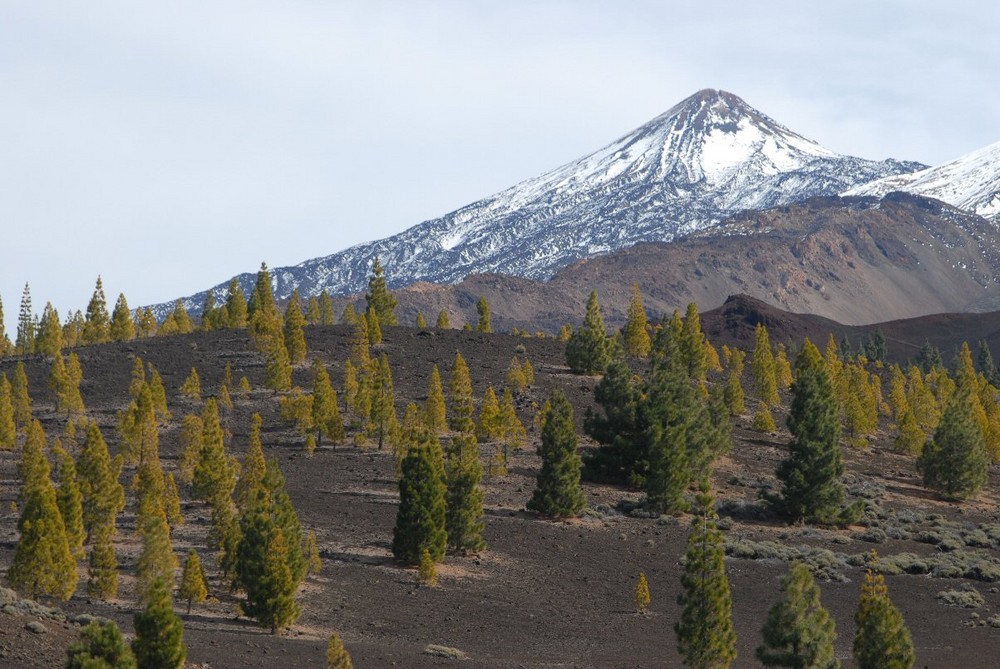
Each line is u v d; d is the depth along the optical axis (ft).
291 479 376.48
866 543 364.17
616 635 250.78
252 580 225.15
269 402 487.61
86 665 144.15
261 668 190.19
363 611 248.52
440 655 217.36
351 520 331.16
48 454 396.37
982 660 240.32
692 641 205.26
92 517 277.44
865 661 199.82
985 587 314.76
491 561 304.91
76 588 235.81
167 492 304.71
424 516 289.74
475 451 313.53
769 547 340.59
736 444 481.46
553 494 353.51
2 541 270.46
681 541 343.46
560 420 355.77
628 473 404.57
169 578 230.27
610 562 315.17
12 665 163.22
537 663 219.61
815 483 379.76
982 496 447.42
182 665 174.60
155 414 451.12
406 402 491.31
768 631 202.08
